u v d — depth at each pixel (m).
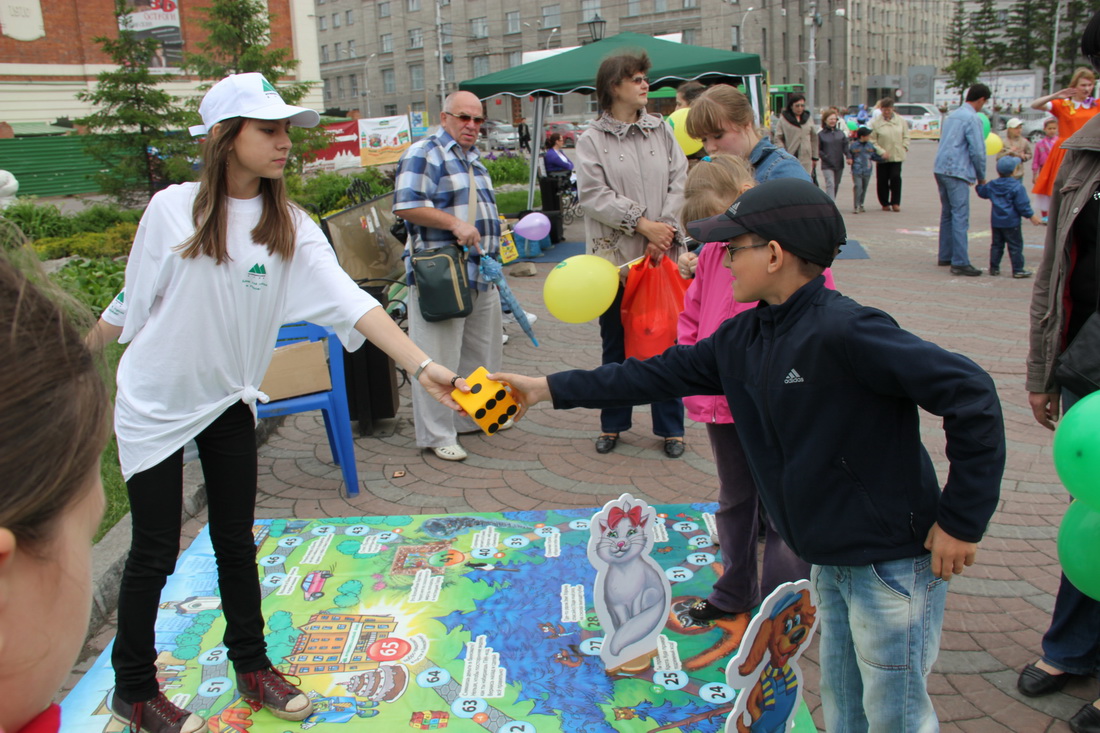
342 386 4.13
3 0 24.12
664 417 4.57
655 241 4.19
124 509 3.93
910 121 41.50
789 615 2.11
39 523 0.63
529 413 5.40
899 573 1.91
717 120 3.15
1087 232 2.44
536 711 2.60
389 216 6.96
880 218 13.23
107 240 12.69
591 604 3.17
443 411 4.67
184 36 26.55
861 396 1.84
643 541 2.73
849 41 75.06
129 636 2.34
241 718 2.59
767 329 1.98
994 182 8.49
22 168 21.95
